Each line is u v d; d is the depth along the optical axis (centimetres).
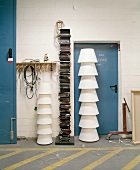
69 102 421
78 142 407
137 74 451
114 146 382
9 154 345
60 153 349
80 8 442
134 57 450
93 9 443
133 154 343
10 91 397
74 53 461
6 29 393
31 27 439
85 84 405
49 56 442
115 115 464
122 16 445
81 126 409
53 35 441
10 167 296
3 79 396
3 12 392
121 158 327
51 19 440
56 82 443
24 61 439
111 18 445
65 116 419
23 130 444
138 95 405
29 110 444
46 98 393
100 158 327
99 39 445
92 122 405
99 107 465
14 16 394
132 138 405
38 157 332
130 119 451
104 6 444
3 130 398
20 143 404
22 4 438
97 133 429
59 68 439
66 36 422
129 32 448
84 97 406
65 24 441
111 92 464
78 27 443
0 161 316
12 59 396
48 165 302
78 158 328
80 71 411
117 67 464
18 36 439
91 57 403
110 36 446
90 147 378
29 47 441
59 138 412
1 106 397
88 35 444
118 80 464
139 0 445
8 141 400
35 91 443
